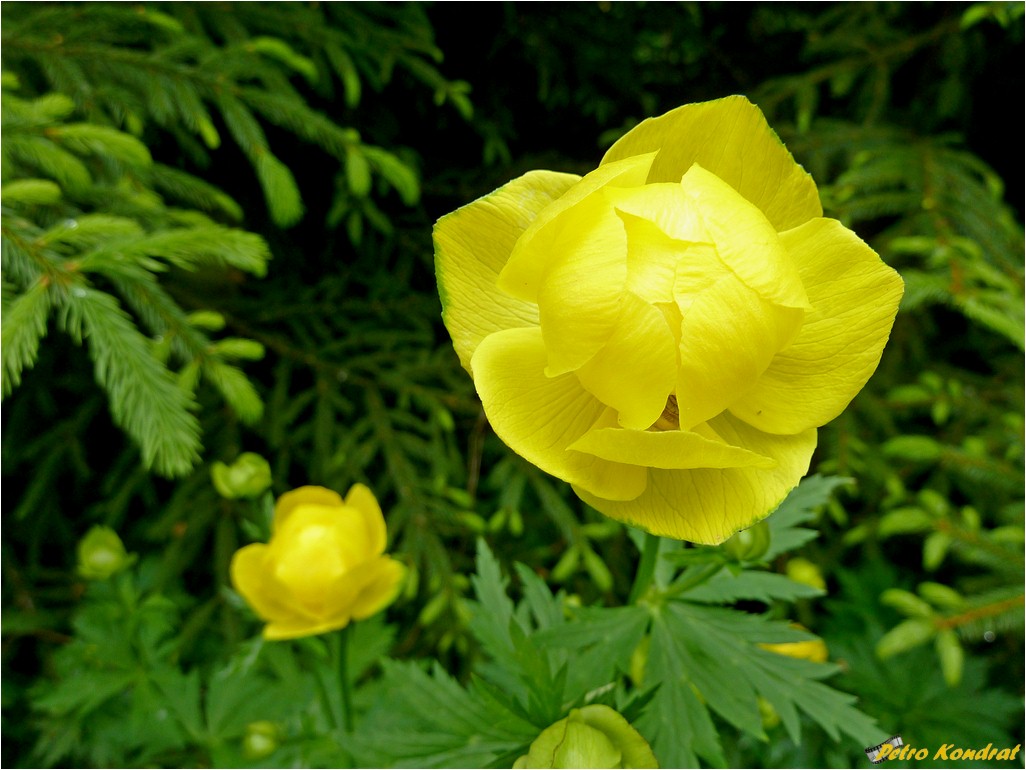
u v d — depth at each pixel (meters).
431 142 0.53
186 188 0.44
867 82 0.51
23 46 0.43
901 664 0.47
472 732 0.38
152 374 0.38
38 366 0.48
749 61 0.55
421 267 0.54
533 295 0.33
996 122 0.54
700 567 0.38
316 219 0.52
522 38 0.50
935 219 0.48
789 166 0.33
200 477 0.47
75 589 0.49
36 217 0.41
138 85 0.43
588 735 0.33
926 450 0.47
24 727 0.48
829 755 0.43
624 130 0.53
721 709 0.36
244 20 0.46
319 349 0.50
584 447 0.32
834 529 0.51
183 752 0.45
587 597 0.49
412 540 0.47
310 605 0.39
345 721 0.40
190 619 0.46
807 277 0.33
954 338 0.54
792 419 0.33
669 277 0.32
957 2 0.50
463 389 0.50
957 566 0.52
